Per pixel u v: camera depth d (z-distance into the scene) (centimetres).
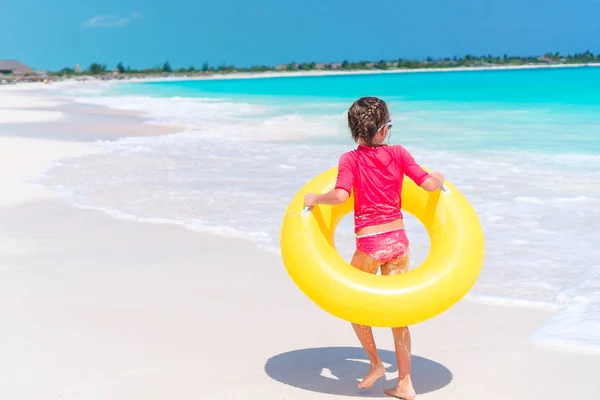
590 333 410
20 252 610
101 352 386
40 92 5194
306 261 323
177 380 349
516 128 1530
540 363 372
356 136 331
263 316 450
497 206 745
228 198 817
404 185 352
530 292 487
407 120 1809
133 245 631
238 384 347
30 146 1327
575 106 2072
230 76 14262
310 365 374
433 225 339
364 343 344
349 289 315
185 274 543
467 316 448
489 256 571
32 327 425
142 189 884
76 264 571
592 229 646
